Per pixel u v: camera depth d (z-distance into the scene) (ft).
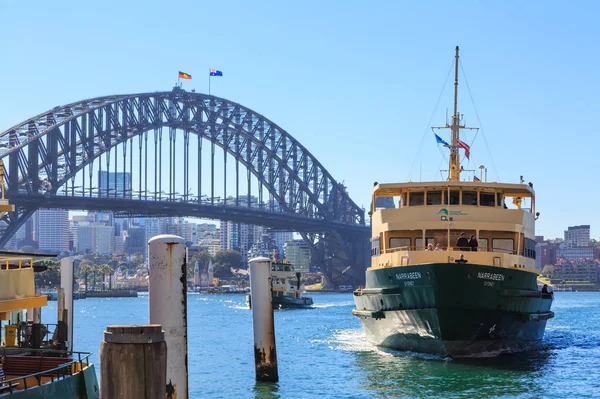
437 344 155.33
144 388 51.67
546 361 156.56
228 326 315.99
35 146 615.98
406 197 171.22
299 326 303.07
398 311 159.53
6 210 100.42
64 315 122.11
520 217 163.94
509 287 152.56
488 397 119.24
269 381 131.03
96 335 264.93
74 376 87.25
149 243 73.15
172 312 72.49
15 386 79.97
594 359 159.94
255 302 128.67
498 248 164.25
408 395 121.19
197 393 127.24
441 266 147.02
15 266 105.29
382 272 162.81
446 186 165.58
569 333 246.06
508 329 157.28
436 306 148.77
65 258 124.06
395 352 170.91
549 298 179.11
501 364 150.61
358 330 271.49
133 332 51.93
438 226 162.61
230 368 159.02
